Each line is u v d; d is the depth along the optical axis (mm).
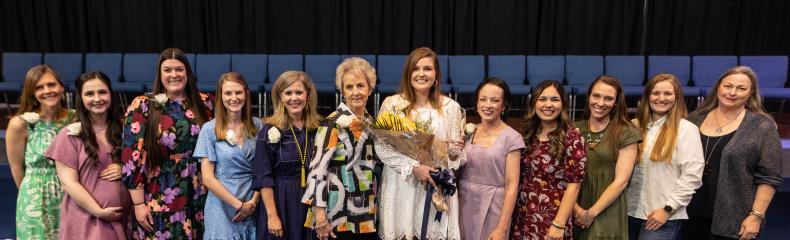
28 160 2117
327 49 6305
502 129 2047
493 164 2014
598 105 2002
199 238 2127
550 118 1986
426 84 2043
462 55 6148
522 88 5309
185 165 2068
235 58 5793
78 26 6250
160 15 6141
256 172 1916
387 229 1964
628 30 6203
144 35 6195
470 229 2072
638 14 6230
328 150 1880
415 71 2057
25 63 5742
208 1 6188
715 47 6160
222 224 2002
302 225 1950
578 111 6051
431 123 2012
